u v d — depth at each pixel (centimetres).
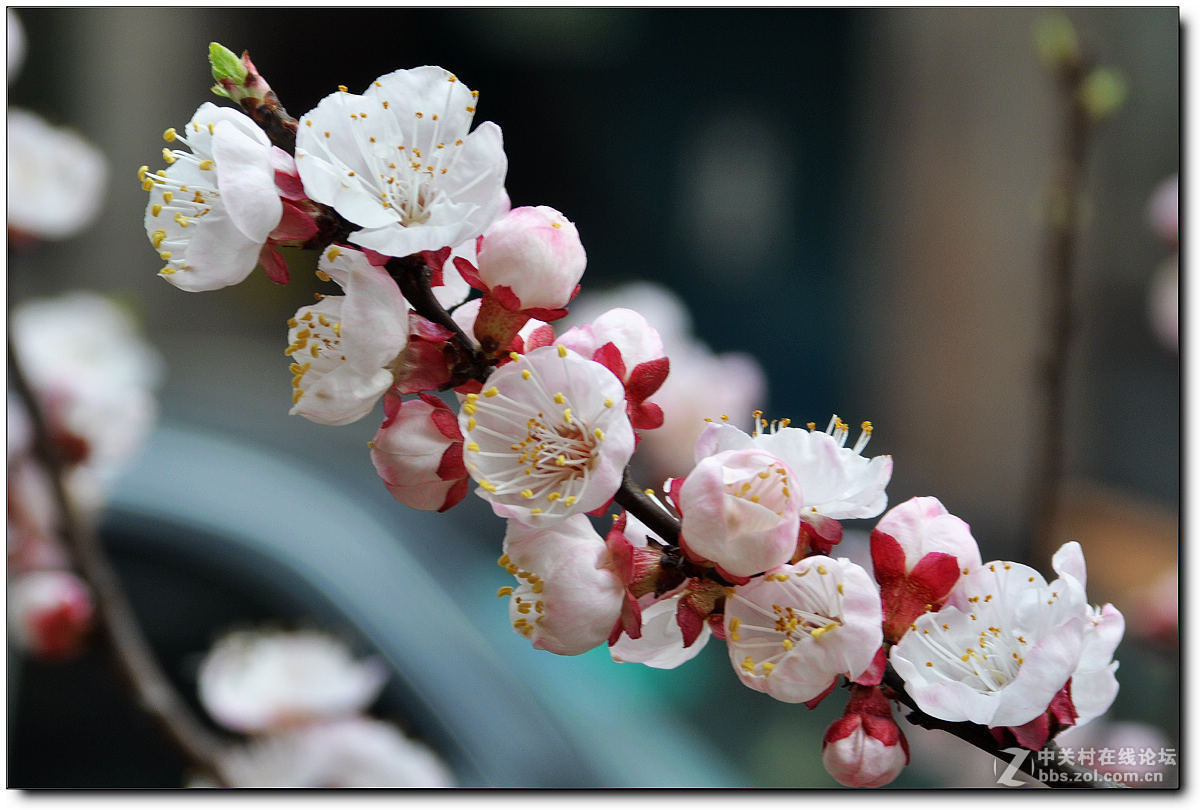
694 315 278
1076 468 193
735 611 49
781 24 274
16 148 76
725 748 86
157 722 62
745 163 280
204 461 97
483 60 301
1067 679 49
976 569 49
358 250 48
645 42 291
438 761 80
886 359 229
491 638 88
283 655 67
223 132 48
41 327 77
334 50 296
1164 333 107
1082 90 63
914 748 84
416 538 94
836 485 49
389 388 49
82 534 62
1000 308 212
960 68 218
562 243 49
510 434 49
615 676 89
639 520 49
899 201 229
